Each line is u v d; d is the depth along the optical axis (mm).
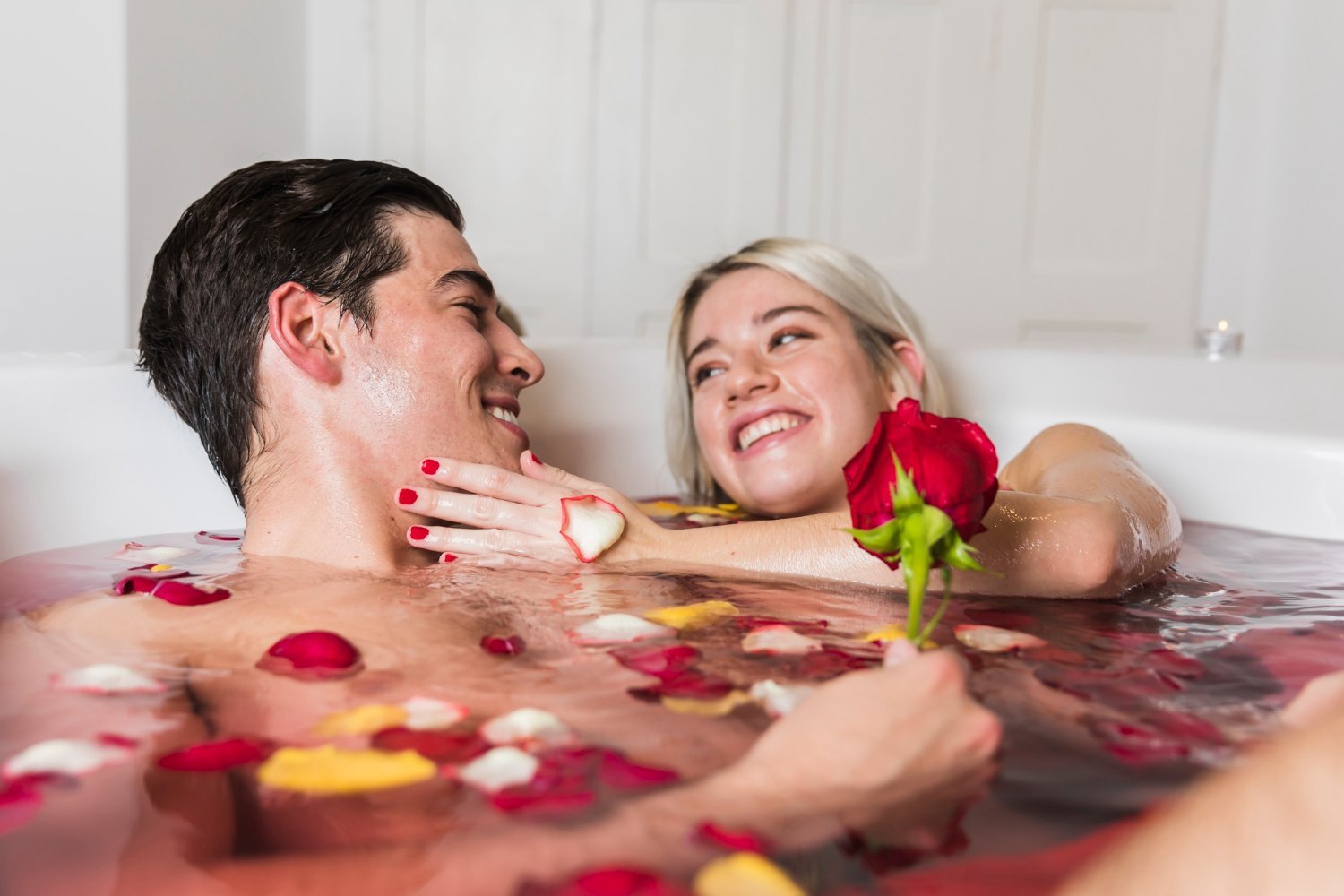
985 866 494
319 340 1070
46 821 545
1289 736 393
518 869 497
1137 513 1122
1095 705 707
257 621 860
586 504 1111
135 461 1191
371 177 1113
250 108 2955
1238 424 1556
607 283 3301
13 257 2404
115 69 2418
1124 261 3291
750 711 680
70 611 892
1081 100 3238
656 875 488
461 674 750
